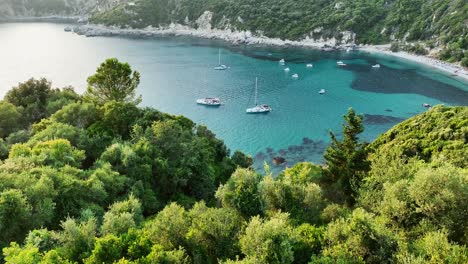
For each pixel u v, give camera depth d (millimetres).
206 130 79125
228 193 42156
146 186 51594
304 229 34531
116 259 30641
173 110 120625
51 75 150625
